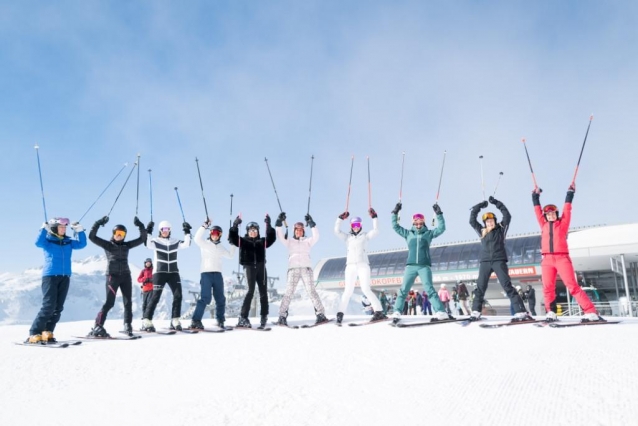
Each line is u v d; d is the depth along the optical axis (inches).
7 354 204.1
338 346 193.8
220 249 311.9
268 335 242.2
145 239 290.7
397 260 1379.2
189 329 293.9
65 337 269.9
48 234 253.9
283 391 126.9
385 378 135.5
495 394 111.7
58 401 131.2
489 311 843.4
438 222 288.5
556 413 96.2
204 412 112.0
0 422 113.7
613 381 116.6
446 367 144.2
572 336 189.6
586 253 791.1
